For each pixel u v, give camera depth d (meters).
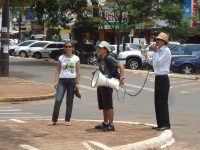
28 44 54.59
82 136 11.02
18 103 19.66
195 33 47.97
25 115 15.90
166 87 12.06
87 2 44.28
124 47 42.44
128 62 38.66
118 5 41.47
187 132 13.05
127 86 26.55
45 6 43.72
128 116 16.05
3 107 18.22
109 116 11.96
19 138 10.59
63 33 58.16
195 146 11.11
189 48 36.38
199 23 48.50
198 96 23.14
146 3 40.81
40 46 52.34
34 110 17.39
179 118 15.75
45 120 13.87
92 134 11.31
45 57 52.03
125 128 12.45
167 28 43.16
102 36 56.41
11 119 14.38
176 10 41.31
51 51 48.31
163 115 12.16
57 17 44.75
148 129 12.30
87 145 9.88
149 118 15.64
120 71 11.66
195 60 35.09
